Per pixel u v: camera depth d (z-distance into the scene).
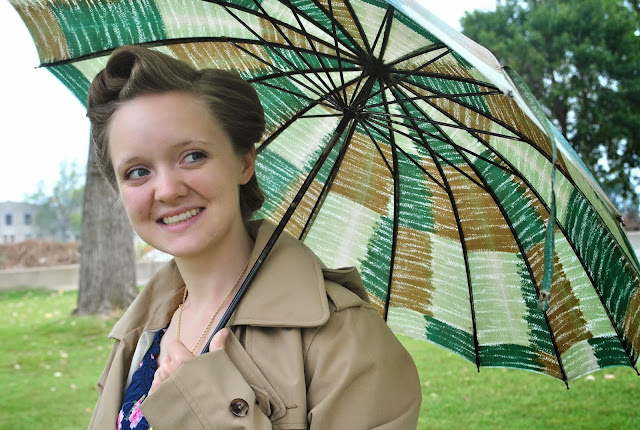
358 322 1.26
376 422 1.17
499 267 1.77
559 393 5.56
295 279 1.30
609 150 15.14
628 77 14.80
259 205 1.49
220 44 1.70
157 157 1.25
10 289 15.16
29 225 55.22
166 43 1.70
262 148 1.87
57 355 7.55
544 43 15.85
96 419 1.47
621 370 6.17
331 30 1.59
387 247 1.90
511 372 6.32
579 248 1.61
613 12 15.54
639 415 4.86
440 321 1.90
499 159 1.62
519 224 1.69
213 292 1.41
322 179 1.89
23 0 1.64
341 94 1.73
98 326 9.08
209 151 1.27
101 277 9.92
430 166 1.74
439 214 1.80
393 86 1.61
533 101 1.05
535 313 1.75
